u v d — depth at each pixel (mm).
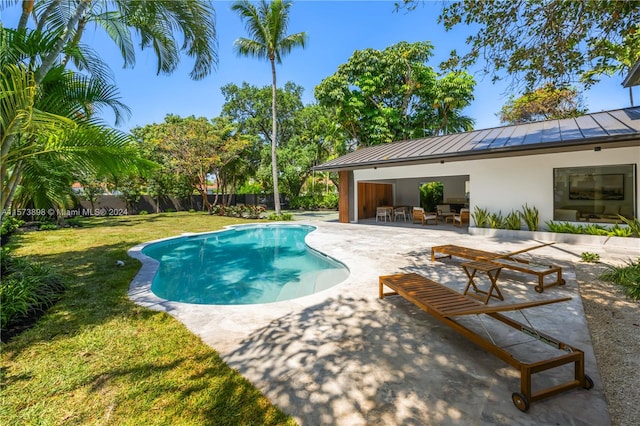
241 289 6566
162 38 7266
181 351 3287
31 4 4328
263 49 19422
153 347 3381
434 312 3301
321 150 29984
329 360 3053
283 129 31516
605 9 4598
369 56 21938
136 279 6215
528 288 5176
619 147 8227
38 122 3148
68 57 5434
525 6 4895
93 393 2611
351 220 16109
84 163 4098
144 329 3857
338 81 22094
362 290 5234
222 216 22031
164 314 4336
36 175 5164
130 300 4965
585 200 9258
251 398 2506
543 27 4996
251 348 3326
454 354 3131
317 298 4887
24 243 10648
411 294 3846
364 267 6715
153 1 6277
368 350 3236
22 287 4566
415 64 22375
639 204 8281
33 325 3984
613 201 8805
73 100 4758
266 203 31078
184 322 4062
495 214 10852
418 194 19828
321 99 22719
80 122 4387
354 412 2330
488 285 5383
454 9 5238
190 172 21781
